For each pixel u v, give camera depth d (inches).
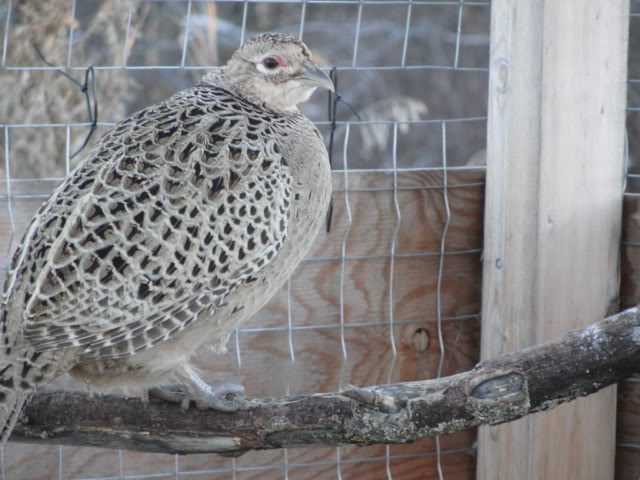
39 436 272.8
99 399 272.1
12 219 324.8
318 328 345.4
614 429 326.0
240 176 261.7
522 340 326.0
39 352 241.3
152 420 269.9
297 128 291.3
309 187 277.1
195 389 266.8
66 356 244.5
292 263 278.7
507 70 322.0
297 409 261.7
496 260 332.8
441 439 357.4
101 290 243.1
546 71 313.0
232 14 771.4
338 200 341.4
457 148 778.8
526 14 315.9
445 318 354.0
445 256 351.6
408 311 350.9
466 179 350.3
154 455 345.1
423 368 354.0
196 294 253.4
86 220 247.4
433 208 349.1
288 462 351.6
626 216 326.0
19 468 336.8
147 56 712.4
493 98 328.8
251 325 341.4
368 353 349.4
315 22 796.6
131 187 253.6
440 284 352.2
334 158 740.7
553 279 320.5
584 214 319.0
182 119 275.1
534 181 319.6
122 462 343.3
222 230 255.6
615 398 324.5
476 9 825.5
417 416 252.4
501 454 335.9
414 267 349.7
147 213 250.1
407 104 691.4
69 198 254.8
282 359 344.2
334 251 343.6
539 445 326.0
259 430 264.2
